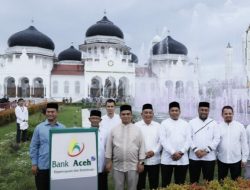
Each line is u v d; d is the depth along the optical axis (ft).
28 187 29.50
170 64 229.86
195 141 25.68
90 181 21.21
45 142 22.86
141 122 26.05
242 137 25.93
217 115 74.23
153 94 153.79
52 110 23.20
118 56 210.18
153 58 233.76
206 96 127.65
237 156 25.84
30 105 105.91
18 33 219.00
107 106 27.55
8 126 74.43
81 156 21.18
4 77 198.49
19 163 36.91
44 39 220.64
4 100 139.85
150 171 25.59
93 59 206.18
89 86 204.74
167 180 25.36
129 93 207.41
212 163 25.55
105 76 205.98
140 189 26.13
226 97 102.06
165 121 25.57
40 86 210.38
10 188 29.25
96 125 24.75
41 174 22.80
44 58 219.00
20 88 208.64
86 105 156.97
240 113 82.38
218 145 26.27
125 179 23.95
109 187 29.27
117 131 23.57
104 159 24.66
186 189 20.25
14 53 214.48
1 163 38.17
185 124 25.44
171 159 25.07
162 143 24.94
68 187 20.86
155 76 222.07
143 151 23.66
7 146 47.83
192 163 25.84
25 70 200.44
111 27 235.20
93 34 234.58
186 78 221.46
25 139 52.70
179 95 145.07
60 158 20.86
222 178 26.35
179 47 232.94
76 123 73.56
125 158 23.17
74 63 226.58
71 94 208.03
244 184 21.17
